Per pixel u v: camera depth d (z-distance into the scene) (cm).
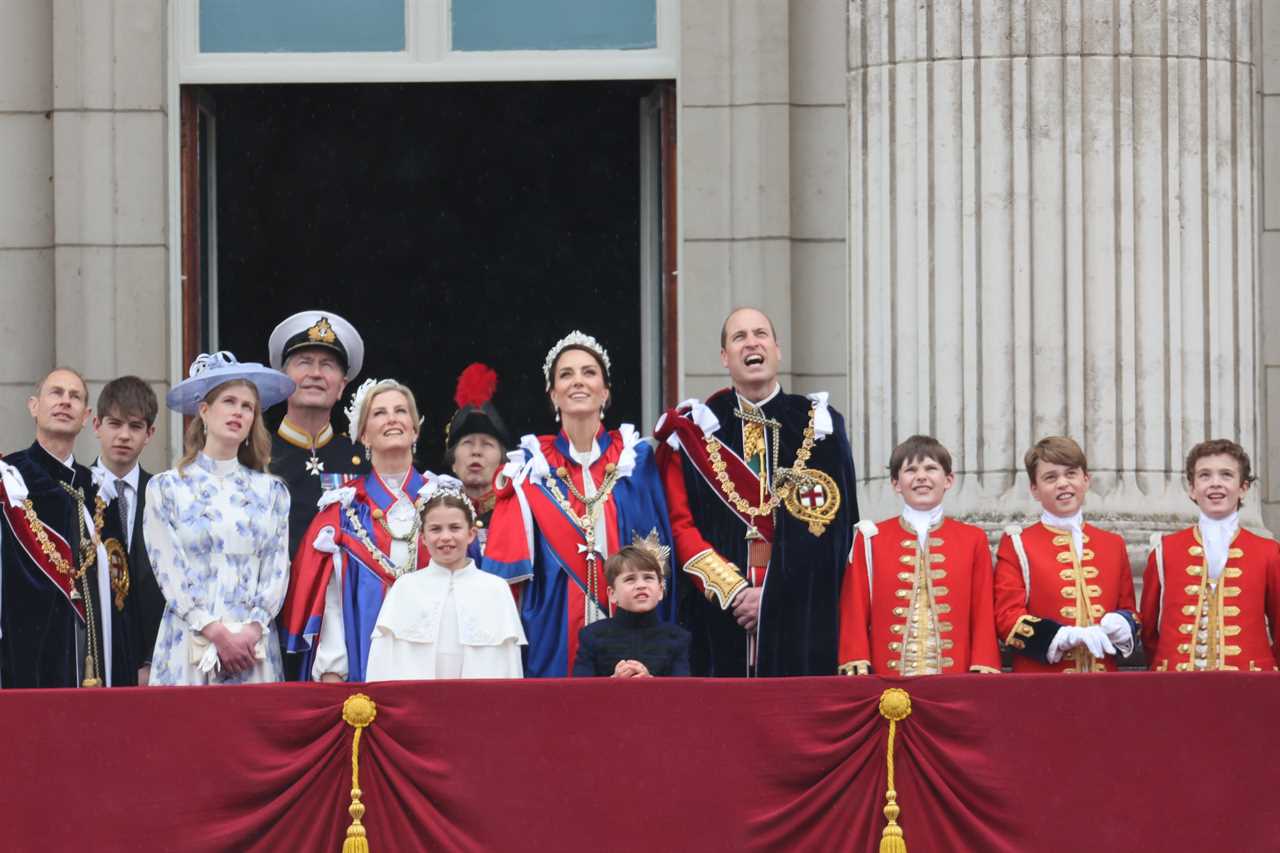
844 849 3136
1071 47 3922
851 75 4056
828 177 4525
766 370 3569
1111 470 3862
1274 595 3466
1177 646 3475
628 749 3136
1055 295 3894
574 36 4594
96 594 3512
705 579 3462
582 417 3556
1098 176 3906
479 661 3344
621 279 5397
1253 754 3155
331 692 3145
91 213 4481
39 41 4547
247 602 3422
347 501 3538
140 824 3111
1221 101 3969
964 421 3897
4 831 3109
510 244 5650
